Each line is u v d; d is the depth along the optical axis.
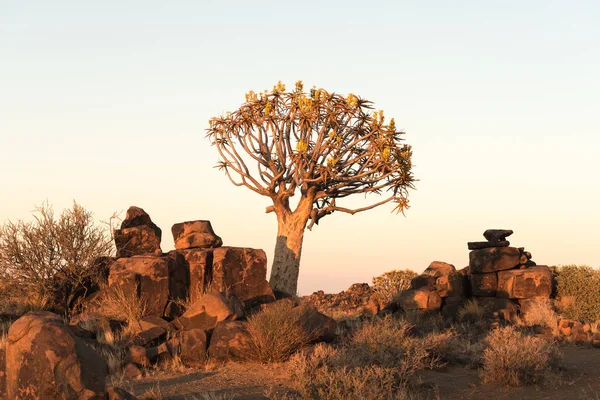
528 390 9.83
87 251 16.69
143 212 18.55
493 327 17.19
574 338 14.99
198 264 15.89
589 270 20.16
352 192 23.09
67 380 7.09
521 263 20.44
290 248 22.48
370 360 10.88
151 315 14.57
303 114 21.81
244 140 23.25
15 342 7.39
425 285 20.92
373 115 22.58
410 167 22.34
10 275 16.41
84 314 14.70
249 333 12.51
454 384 10.48
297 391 9.69
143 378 10.93
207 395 9.20
